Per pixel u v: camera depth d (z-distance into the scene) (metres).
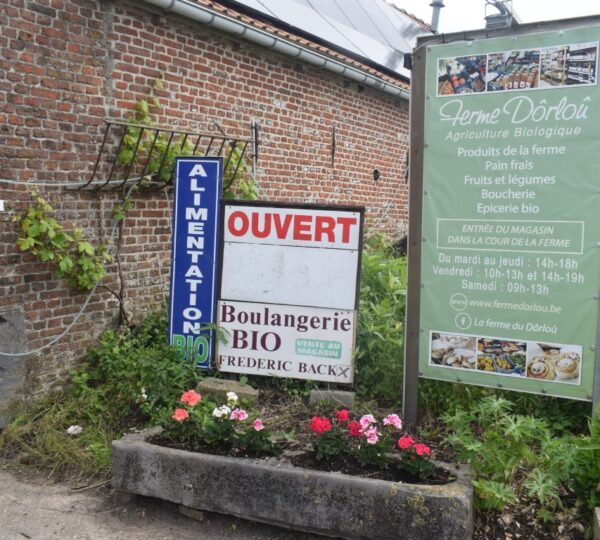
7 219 5.15
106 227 6.00
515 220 4.32
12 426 5.06
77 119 5.64
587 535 3.51
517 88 4.26
